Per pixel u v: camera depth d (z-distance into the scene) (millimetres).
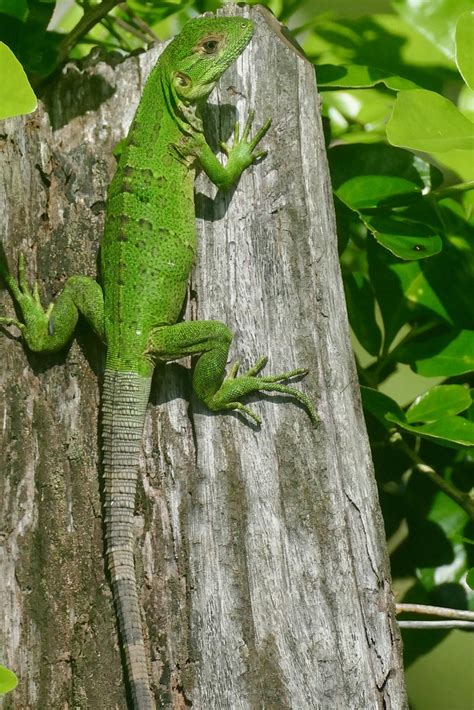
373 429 9969
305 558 7766
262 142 8867
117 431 7898
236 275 8539
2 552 7887
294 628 7645
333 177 9805
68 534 8031
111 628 7801
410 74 10570
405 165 9875
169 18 11500
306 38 10883
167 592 7895
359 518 7832
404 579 9719
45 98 9672
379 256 10273
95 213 8992
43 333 8336
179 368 8445
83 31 9930
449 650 10859
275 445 8062
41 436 8234
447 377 10398
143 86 9617
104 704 7648
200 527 7961
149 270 8242
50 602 7855
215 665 7652
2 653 7680
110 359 8078
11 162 8781
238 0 11250
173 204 8516
